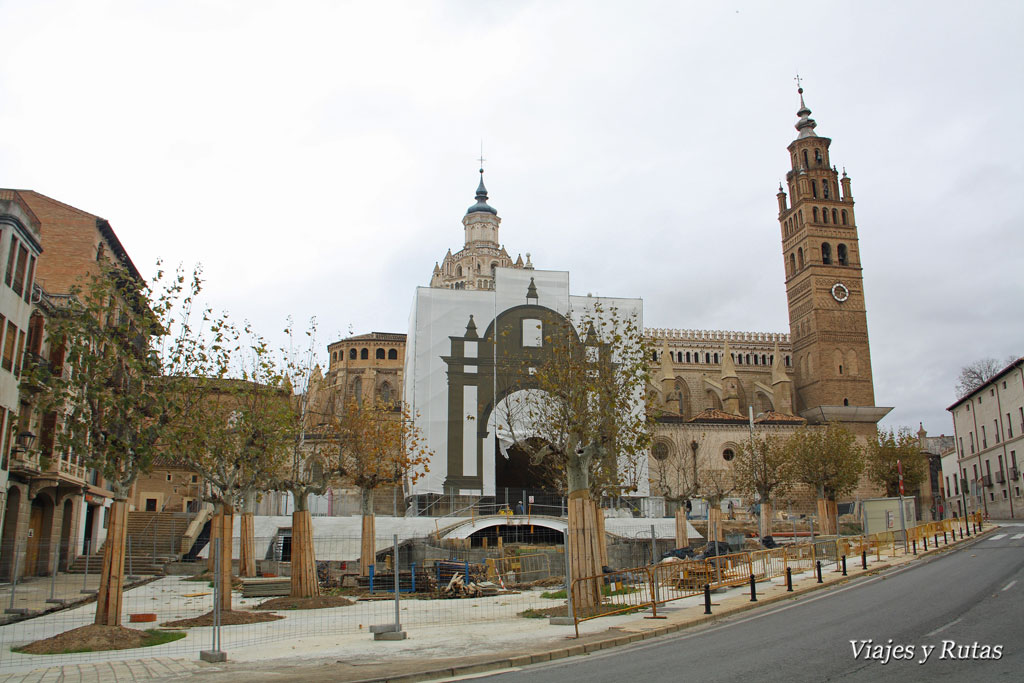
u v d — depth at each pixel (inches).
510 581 1579.7
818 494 2691.9
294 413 1245.7
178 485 2684.5
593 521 975.6
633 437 1211.2
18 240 1358.3
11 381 1350.9
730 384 3966.5
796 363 4468.5
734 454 3334.2
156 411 823.7
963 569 1208.2
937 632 634.2
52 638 730.2
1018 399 2910.9
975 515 2181.3
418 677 537.3
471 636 762.8
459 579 1321.4
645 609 916.0
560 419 1050.7
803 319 4424.2
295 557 1149.1
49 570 1595.7
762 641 641.0
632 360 1238.9
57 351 1573.6
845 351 4271.7
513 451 3078.2
